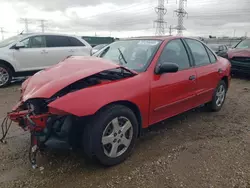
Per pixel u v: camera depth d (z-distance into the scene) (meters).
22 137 3.45
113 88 2.65
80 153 3.01
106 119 2.55
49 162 2.79
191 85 3.79
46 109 2.51
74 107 2.32
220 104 4.91
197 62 4.07
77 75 2.59
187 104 3.84
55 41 8.15
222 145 3.35
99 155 2.59
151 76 3.10
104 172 2.63
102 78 2.84
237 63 8.72
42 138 2.49
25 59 7.47
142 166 2.77
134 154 3.04
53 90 2.44
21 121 2.68
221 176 2.61
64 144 2.50
